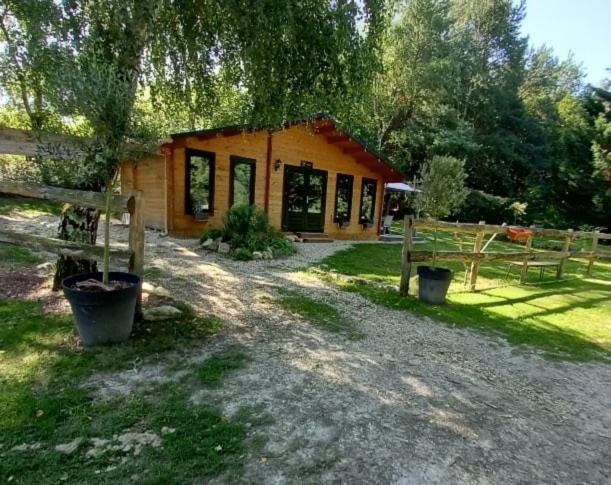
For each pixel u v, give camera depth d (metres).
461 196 5.23
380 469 1.83
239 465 1.77
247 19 3.97
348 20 4.45
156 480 1.63
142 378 2.48
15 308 3.38
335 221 11.87
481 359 3.41
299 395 2.45
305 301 4.58
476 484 1.80
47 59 3.63
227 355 2.93
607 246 17.44
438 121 21.36
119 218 9.86
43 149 3.00
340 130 10.28
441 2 20.98
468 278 6.76
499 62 25.34
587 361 3.60
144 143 2.90
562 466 2.02
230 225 7.64
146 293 4.04
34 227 7.36
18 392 2.20
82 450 1.78
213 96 5.75
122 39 3.41
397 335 3.78
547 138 23.98
